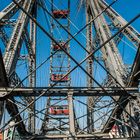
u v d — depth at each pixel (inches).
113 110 839.7
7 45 797.9
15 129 900.6
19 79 813.9
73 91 723.4
